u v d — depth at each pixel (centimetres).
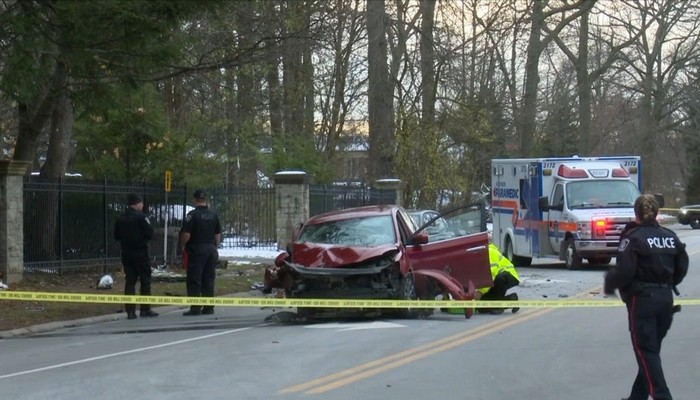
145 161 2658
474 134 3488
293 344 1153
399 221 1445
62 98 1895
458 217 1502
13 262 1805
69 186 2033
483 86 3728
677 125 6097
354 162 5131
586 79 4425
